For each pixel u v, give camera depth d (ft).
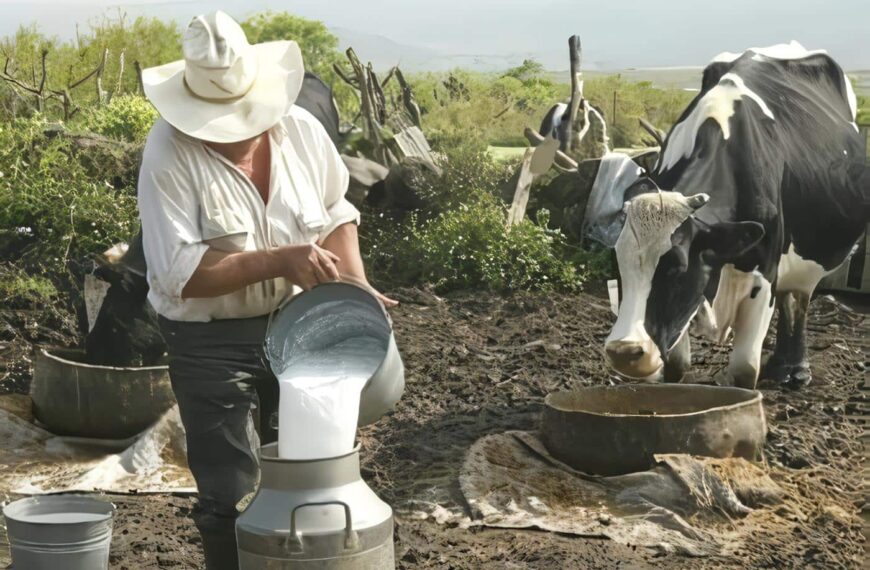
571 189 37.14
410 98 47.52
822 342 29.73
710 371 26.40
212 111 13.34
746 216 21.25
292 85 13.82
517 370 26.00
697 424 18.31
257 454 13.92
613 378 25.63
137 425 19.72
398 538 16.69
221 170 13.38
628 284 19.71
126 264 20.35
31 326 27.25
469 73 59.16
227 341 13.44
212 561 13.60
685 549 16.34
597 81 58.85
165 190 13.20
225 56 13.17
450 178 38.60
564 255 36.04
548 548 16.28
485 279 34.04
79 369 19.69
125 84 52.54
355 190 37.60
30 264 31.22
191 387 13.51
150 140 13.46
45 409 20.07
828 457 20.39
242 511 13.07
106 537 12.98
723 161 21.43
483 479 18.22
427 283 34.19
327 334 13.52
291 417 12.23
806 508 18.01
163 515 17.54
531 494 17.92
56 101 46.16
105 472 18.92
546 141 29.91
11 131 35.37
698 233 20.16
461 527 17.20
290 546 11.46
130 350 20.66
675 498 17.49
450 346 27.96
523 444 19.31
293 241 13.69
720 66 24.25
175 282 13.03
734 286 21.81
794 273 24.47
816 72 25.30
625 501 17.60
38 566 12.63
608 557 16.01
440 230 35.53
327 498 11.62
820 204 23.88
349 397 12.38
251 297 13.47
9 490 18.35
